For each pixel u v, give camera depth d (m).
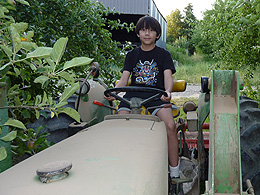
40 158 0.94
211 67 3.95
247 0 2.55
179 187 1.88
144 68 2.46
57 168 0.74
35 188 0.71
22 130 1.63
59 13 2.91
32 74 2.08
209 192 1.18
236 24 2.86
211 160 1.27
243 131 1.88
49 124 2.10
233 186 1.18
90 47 3.31
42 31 2.79
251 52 3.24
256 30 2.80
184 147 2.29
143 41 2.44
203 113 1.93
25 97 1.60
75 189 0.70
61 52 1.01
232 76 1.35
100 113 2.24
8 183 0.75
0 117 1.21
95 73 2.17
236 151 1.21
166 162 1.01
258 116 2.04
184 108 2.36
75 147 1.03
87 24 3.30
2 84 1.19
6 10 1.32
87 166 0.84
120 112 2.05
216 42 3.89
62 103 1.25
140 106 1.79
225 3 3.15
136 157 0.92
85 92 1.91
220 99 1.34
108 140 1.11
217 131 1.24
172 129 1.89
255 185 1.76
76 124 1.92
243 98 2.37
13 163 1.97
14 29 1.02
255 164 1.80
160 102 2.17
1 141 1.19
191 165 2.26
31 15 2.47
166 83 2.34
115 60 3.66
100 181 0.74
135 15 18.42
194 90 8.84
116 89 1.83
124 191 0.70
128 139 1.13
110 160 0.89
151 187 0.77
